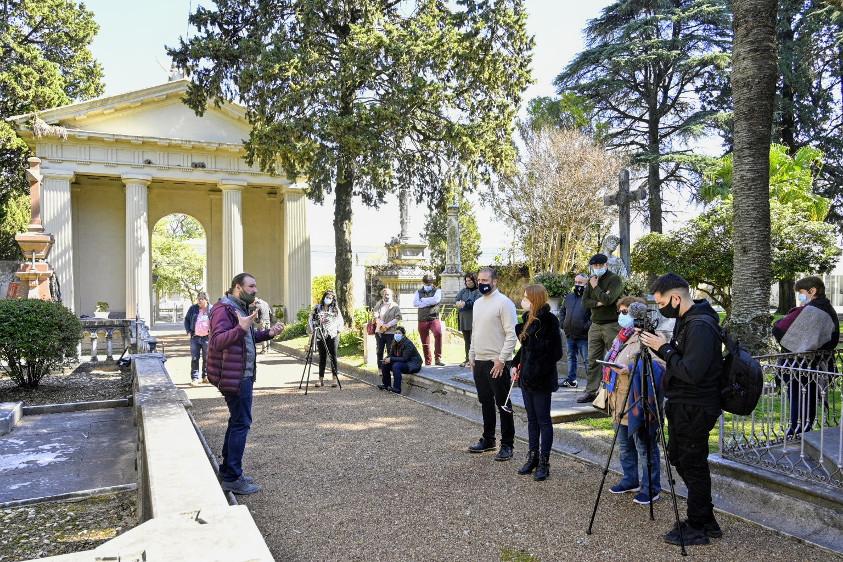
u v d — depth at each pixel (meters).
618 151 30.56
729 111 27.58
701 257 17.30
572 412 6.95
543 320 5.41
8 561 3.66
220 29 18.12
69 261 23.11
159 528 2.24
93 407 8.11
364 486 5.32
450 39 16.67
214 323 5.03
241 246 25.52
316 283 31.02
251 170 25.73
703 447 3.96
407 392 10.34
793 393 5.18
